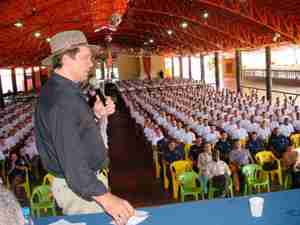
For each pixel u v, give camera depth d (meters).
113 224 2.51
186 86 41.66
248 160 10.39
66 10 21.00
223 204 2.78
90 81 3.86
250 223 2.51
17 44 28.33
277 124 14.81
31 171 12.39
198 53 42.88
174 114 21.42
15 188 10.74
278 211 2.66
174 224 2.53
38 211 8.24
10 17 17.09
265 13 19.72
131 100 30.31
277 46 24.91
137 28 39.59
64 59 2.15
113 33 44.34
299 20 18.88
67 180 1.99
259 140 12.06
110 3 23.08
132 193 11.16
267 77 26.02
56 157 2.15
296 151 9.88
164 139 12.81
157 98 29.77
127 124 24.62
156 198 10.59
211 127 15.12
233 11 19.78
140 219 2.50
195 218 2.60
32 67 49.16
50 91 2.12
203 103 24.12
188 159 11.55
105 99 2.82
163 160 11.62
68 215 2.64
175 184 10.41
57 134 2.00
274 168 10.41
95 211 2.69
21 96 38.88
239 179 10.12
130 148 17.72
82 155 2.01
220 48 31.98
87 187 1.98
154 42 47.91
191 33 31.97
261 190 10.09
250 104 22.53
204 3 21.25
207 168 9.28
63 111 2.03
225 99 25.30
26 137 18.58
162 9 25.77
